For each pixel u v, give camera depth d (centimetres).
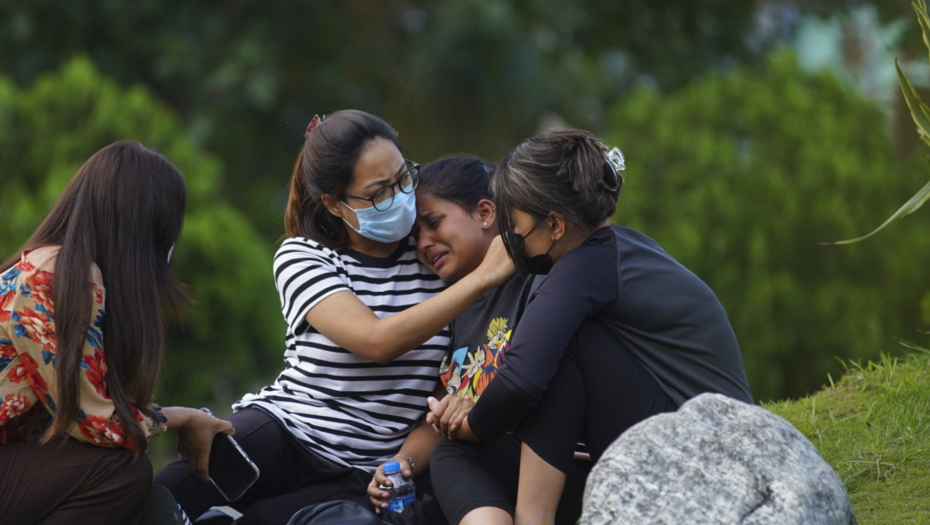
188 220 1911
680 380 661
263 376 2022
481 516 646
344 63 3044
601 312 661
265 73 2806
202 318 1902
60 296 615
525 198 666
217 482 716
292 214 810
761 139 1855
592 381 659
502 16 2816
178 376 1905
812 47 4022
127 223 643
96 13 2820
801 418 919
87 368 617
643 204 1819
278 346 2003
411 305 786
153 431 669
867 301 1723
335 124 757
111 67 2827
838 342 1709
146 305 641
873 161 1845
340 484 753
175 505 661
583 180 662
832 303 1717
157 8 2838
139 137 2036
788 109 1870
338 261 778
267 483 746
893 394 906
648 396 657
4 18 2798
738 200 1767
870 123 1905
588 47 3175
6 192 1970
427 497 713
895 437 847
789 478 539
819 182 1789
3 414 622
